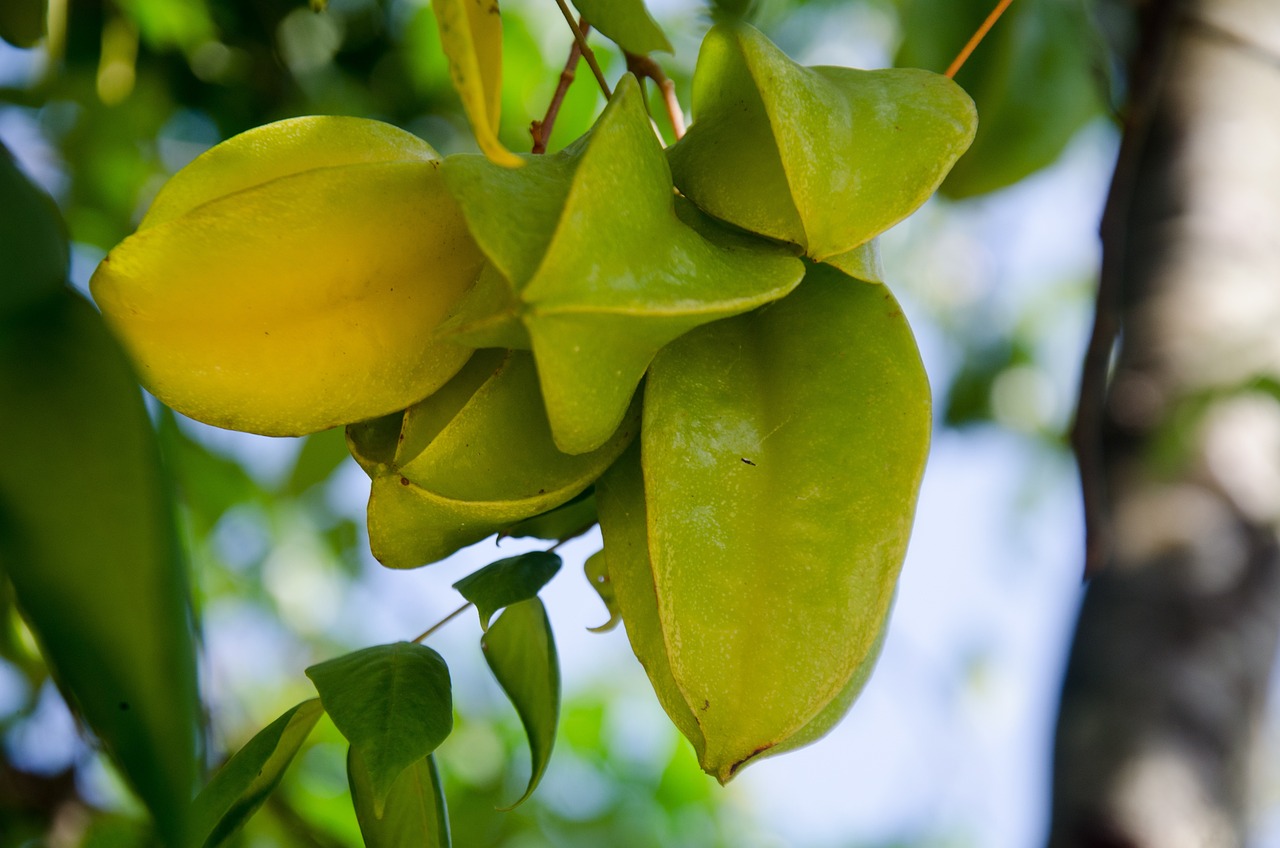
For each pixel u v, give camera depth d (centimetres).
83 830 80
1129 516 76
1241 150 81
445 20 51
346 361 57
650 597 57
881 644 59
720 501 56
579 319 53
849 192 56
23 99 84
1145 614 74
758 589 56
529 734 61
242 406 57
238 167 57
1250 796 73
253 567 112
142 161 89
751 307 55
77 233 86
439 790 59
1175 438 76
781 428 57
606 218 53
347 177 56
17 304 46
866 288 58
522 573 60
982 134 83
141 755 45
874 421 56
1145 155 83
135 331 56
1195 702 72
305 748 103
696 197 57
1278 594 75
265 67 92
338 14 95
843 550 56
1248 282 78
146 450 46
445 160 54
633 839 123
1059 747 73
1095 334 73
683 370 57
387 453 59
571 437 54
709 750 56
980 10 81
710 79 59
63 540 45
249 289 56
